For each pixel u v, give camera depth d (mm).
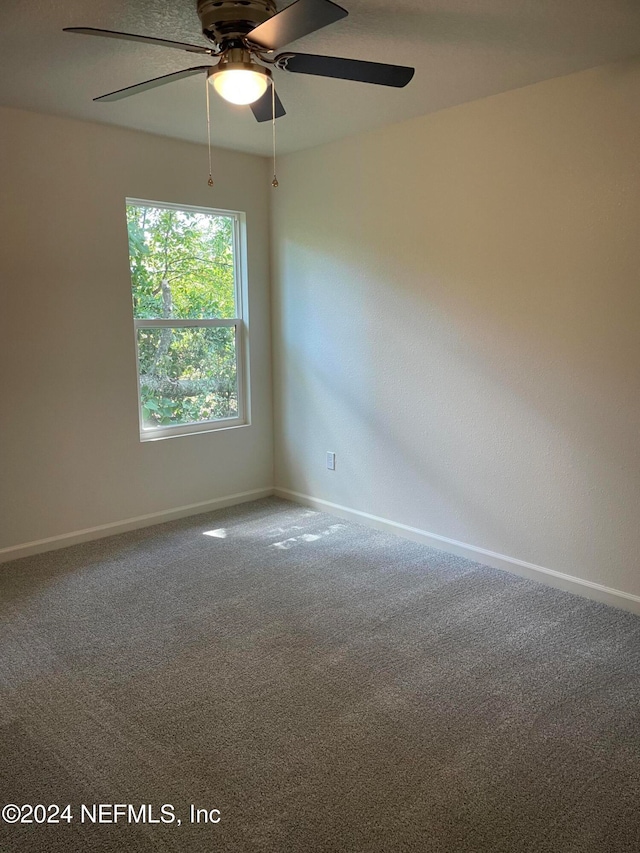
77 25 2209
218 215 4223
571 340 2949
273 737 2070
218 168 4059
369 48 2461
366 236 3783
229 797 1819
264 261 4422
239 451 4492
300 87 2879
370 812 1764
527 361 3129
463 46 2453
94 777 1898
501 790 1844
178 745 2033
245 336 4441
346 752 2000
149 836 1691
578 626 2789
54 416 3566
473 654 2561
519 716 2176
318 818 1744
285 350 4461
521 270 3084
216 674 2426
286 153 4145
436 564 3473
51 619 2848
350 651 2582
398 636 2701
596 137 2738
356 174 3768
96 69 2627
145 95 2984
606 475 2918
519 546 3305
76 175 3463
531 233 3020
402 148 3494
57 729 2111
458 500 3551
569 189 2857
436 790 1842
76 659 2527
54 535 3656
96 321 3654
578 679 2391
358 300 3896
